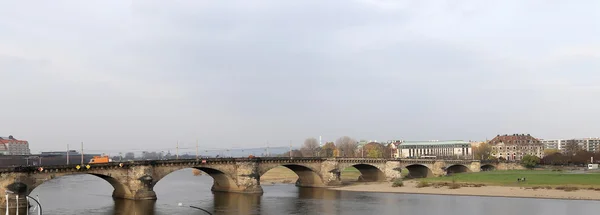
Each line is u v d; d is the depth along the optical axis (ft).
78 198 441.68
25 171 352.08
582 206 390.21
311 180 616.80
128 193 426.10
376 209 382.83
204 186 616.80
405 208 388.98
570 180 540.52
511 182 551.59
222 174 512.22
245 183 506.89
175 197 463.42
